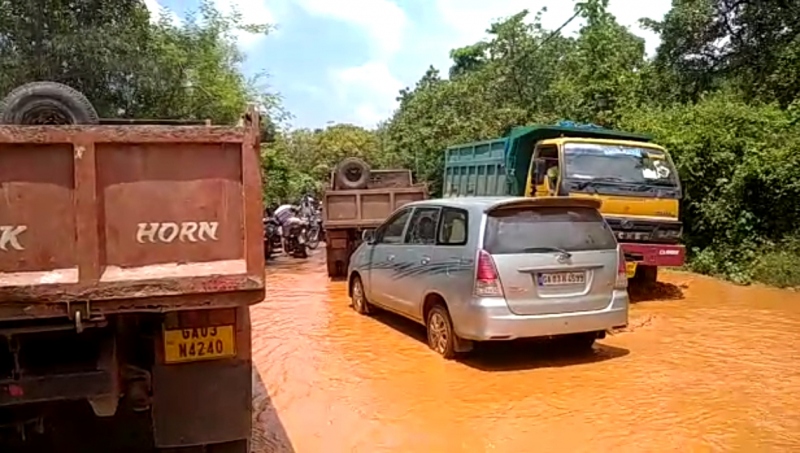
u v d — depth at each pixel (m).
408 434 5.59
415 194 14.47
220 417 4.10
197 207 3.62
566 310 7.29
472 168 16.86
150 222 3.57
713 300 11.32
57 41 14.17
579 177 11.02
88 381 3.84
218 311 4.07
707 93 19.92
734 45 20.42
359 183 16.33
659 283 12.91
